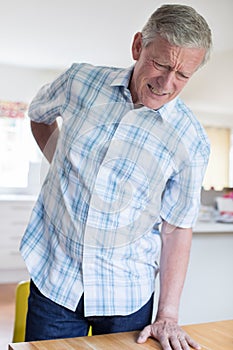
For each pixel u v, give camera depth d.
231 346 1.17
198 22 1.11
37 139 1.53
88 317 1.34
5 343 3.11
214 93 4.77
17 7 3.38
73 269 1.31
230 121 5.49
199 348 1.15
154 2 3.21
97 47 4.34
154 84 1.15
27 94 5.35
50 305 1.34
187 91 5.14
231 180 5.63
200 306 2.78
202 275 2.78
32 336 1.37
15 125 5.52
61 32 3.93
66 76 1.36
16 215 4.77
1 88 5.25
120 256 1.31
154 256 1.41
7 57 4.88
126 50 4.39
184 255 1.41
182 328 1.29
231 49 4.36
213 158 5.51
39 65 5.17
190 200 1.35
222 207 3.51
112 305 1.32
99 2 3.23
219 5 3.25
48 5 3.32
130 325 1.35
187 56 1.10
